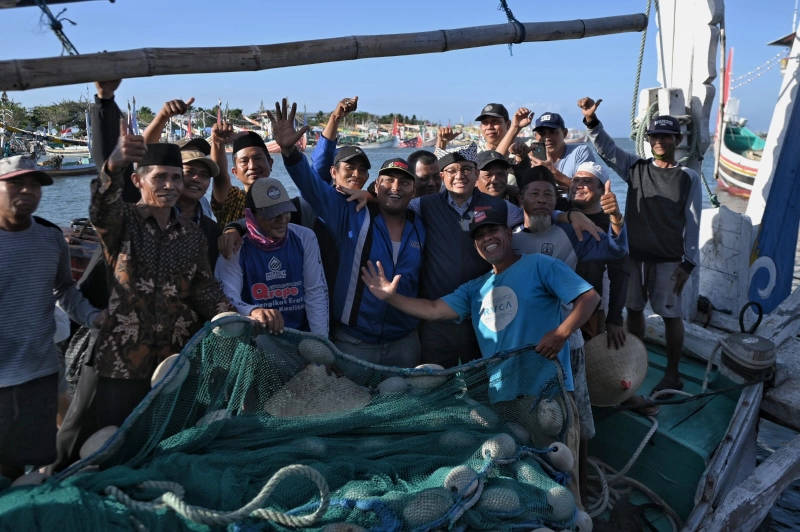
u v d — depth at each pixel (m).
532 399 3.81
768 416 5.09
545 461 3.67
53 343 3.46
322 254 4.63
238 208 5.16
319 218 4.73
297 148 4.21
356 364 3.59
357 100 5.06
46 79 2.90
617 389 4.86
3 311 3.22
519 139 6.02
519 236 4.59
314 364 3.55
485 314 4.14
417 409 3.65
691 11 6.60
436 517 2.97
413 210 4.59
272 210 3.77
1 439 3.28
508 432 3.77
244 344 3.31
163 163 3.30
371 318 4.38
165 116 4.27
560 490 3.30
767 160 7.67
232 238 3.80
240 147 4.91
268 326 3.36
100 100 3.62
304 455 3.29
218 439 3.34
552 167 5.95
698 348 6.05
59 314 4.14
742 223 7.11
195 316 3.53
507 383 3.80
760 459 6.45
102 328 3.35
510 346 4.02
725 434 4.58
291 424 3.43
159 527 2.65
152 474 2.89
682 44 6.76
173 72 3.20
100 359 3.33
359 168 4.98
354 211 4.43
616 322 4.84
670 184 5.30
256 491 2.98
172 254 3.38
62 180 30.91
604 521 4.43
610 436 5.12
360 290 4.36
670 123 5.24
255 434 3.39
